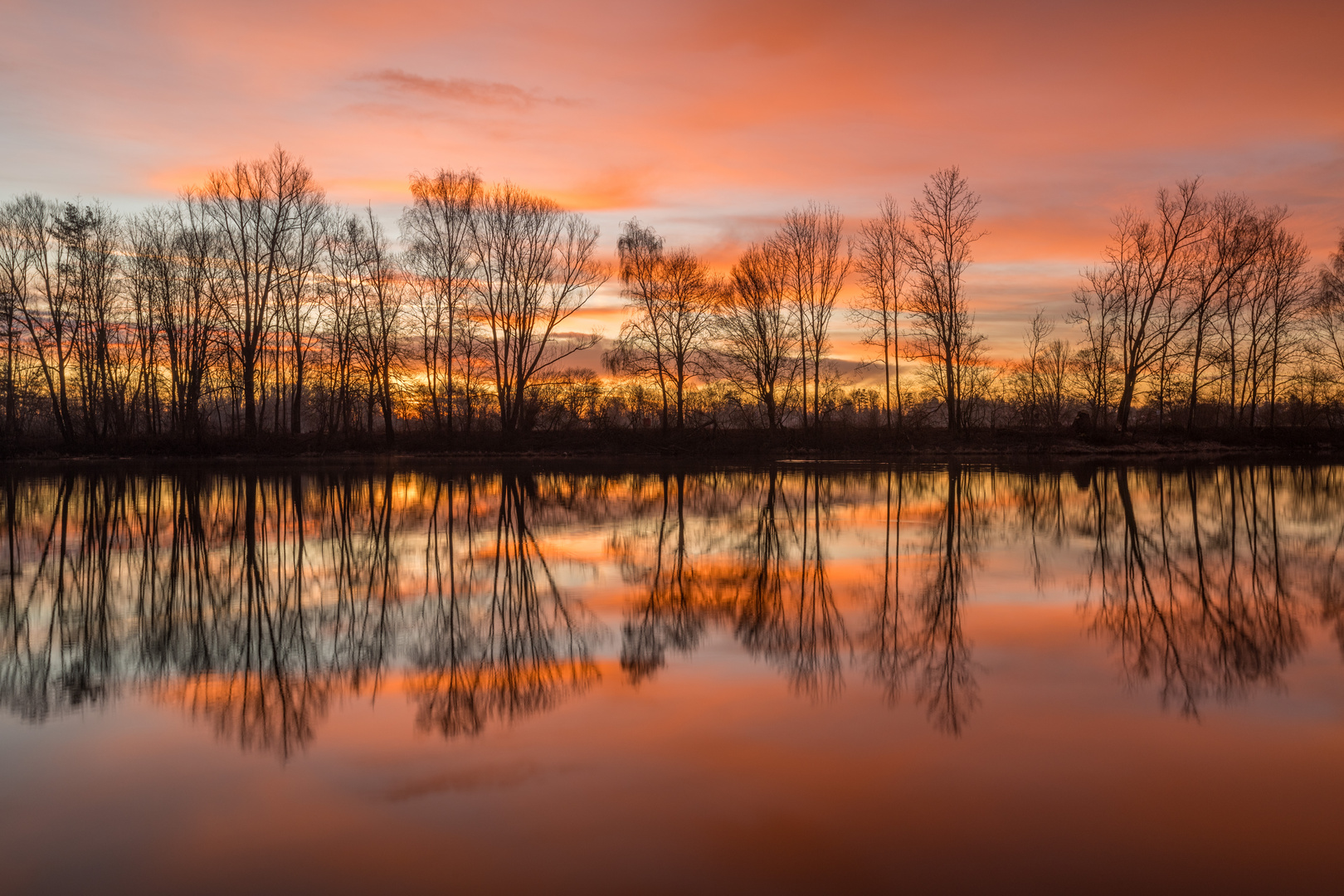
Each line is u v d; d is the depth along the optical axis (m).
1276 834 5.42
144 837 5.49
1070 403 68.31
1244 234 50.22
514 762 6.62
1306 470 38.09
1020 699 8.02
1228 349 53.47
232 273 46.88
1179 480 33.09
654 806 5.83
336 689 8.56
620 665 9.23
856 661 9.33
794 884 4.87
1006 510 23.67
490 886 4.88
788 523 21.22
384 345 48.72
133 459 44.47
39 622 11.47
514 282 50.22
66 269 48.38
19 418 53.88
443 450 48.19
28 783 6.32
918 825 5.55
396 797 6.02
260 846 5.37
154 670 9.31
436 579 14.34
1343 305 51.97
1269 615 11.43
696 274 50.78
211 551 17.25
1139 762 6.53
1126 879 4.91
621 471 39.03
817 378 50.97
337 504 25.47
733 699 8.05
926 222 49.34
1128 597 12.66
